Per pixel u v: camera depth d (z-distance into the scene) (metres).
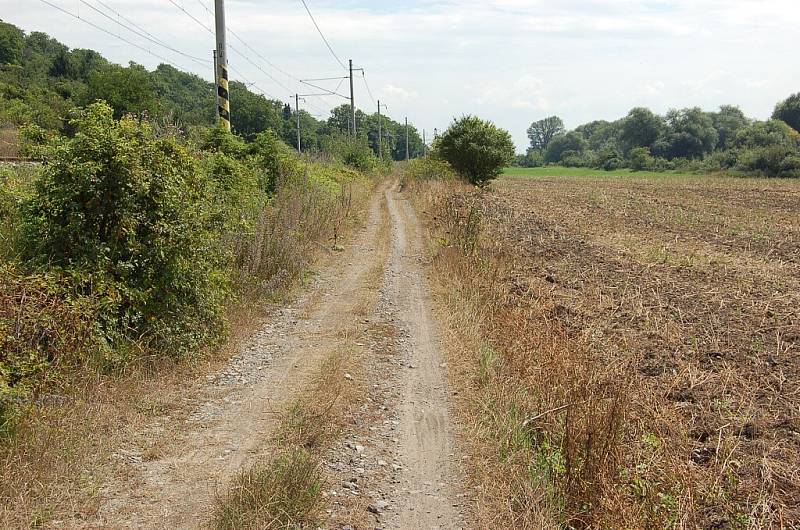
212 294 8.41
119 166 7.12
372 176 49.78
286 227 13.65
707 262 15.50
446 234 19.30
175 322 7.76
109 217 7.17
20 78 55.12
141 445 5.70
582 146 158.88
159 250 7.43
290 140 75.75
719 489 5.01
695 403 6.97
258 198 14.31
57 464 4.97
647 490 4.85
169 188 7.65
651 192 43.31
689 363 8.12
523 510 4.98
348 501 5.05
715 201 35.25
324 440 6.08
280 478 4.88
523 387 7.18
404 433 6.43
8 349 5.54
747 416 6.48
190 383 7.26
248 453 5.70
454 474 5.62
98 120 7.58
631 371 7.73
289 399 7.00
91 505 4.65
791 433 6.18
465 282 12.27
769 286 12.70
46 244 7.02
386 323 10.52
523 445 5.92
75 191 6.96
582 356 7.62
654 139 111.00
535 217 25.91
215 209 9.25
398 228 22.62
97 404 6.00
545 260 15.77
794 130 92.56
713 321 10.03
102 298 6.69
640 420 6.12
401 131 134.00
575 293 12.17
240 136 18.23
